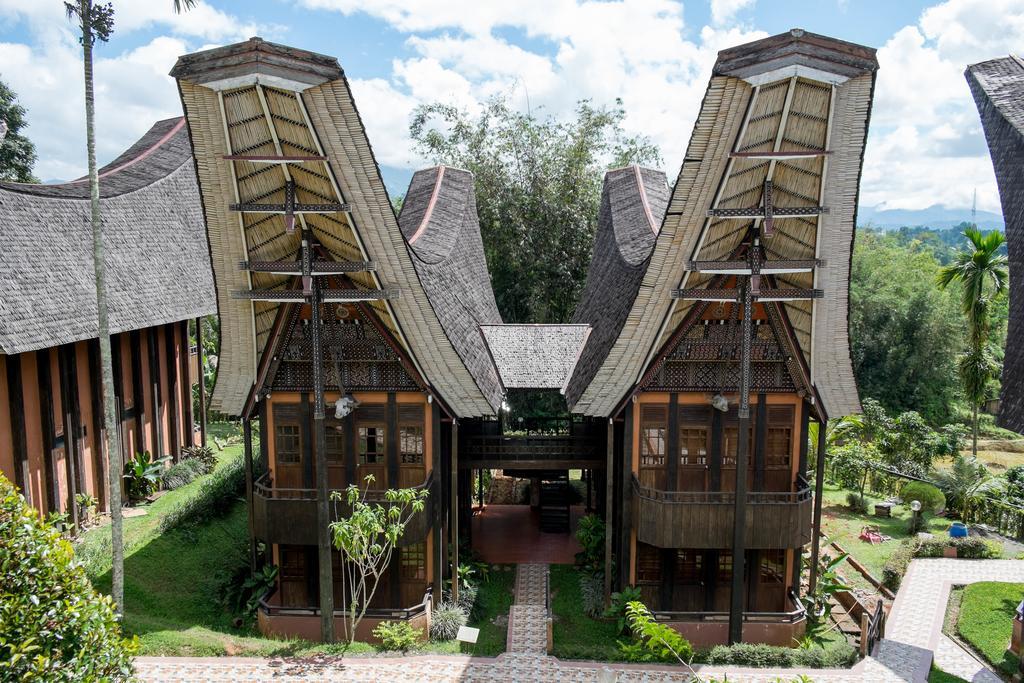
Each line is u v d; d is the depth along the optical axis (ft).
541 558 72.18
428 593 57.11
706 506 53.16
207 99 44.70
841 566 70.59
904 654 51.67
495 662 48.98
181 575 60.44
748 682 46.32
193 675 44.70
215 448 100.12
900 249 214.48
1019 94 63.46
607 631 56.29
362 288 53.78
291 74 42.24
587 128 127.24
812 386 54.65
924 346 157.07
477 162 127.75
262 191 48.85
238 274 52.54
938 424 155.84
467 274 82.89
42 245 62.64
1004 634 55.21
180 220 89.76
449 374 55.83
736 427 56.34
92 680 27.76
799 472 56.49
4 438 56.39
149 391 82.74
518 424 84.23
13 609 26.08
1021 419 51.75
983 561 72.23
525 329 79.00
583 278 125.18
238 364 56.03
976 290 98.89
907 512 87.71
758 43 41.68
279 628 54.29
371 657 48.44
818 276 51.16
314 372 50.03
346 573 58.29
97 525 67.51
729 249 52.90
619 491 61.21
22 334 53.57
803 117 44.96
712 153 46.78
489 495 92.27
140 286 74.33
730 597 58.08
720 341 55.06
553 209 122.21
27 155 130.31
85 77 44.45
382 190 47.85
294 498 54.70
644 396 56.29
